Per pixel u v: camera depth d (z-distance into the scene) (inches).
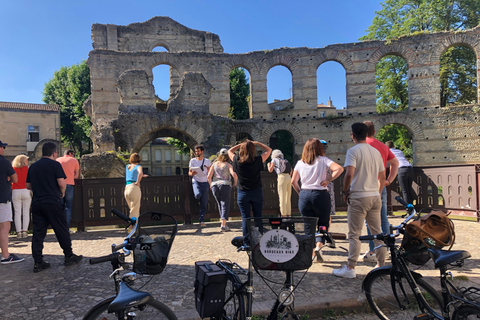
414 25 1143.6
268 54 977.5
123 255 113.0
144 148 2234.3
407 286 141.2
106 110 954.1
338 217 411.2
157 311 109.5
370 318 156.0
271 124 954.1
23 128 1585.9
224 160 347.6
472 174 358.9
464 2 1067.3
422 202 403.5
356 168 190.2
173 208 395.2
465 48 1056.8
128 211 384.8
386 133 1202.6
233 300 120.3
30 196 369.4
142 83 757.3
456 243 271.0
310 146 211.6
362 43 933.2
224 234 329.1
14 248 294.4
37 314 152.6
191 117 774.5
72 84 1562.5
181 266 224.7
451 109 874.8
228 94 994.7
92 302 165.9
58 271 219.9
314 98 957.2
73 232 368.5
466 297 119.1
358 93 932.6
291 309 112.8
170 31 1227.2
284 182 320.2
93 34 1152.2
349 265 195.5
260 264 109.3
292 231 109.5
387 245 139.9
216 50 1263.5
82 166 538.9
